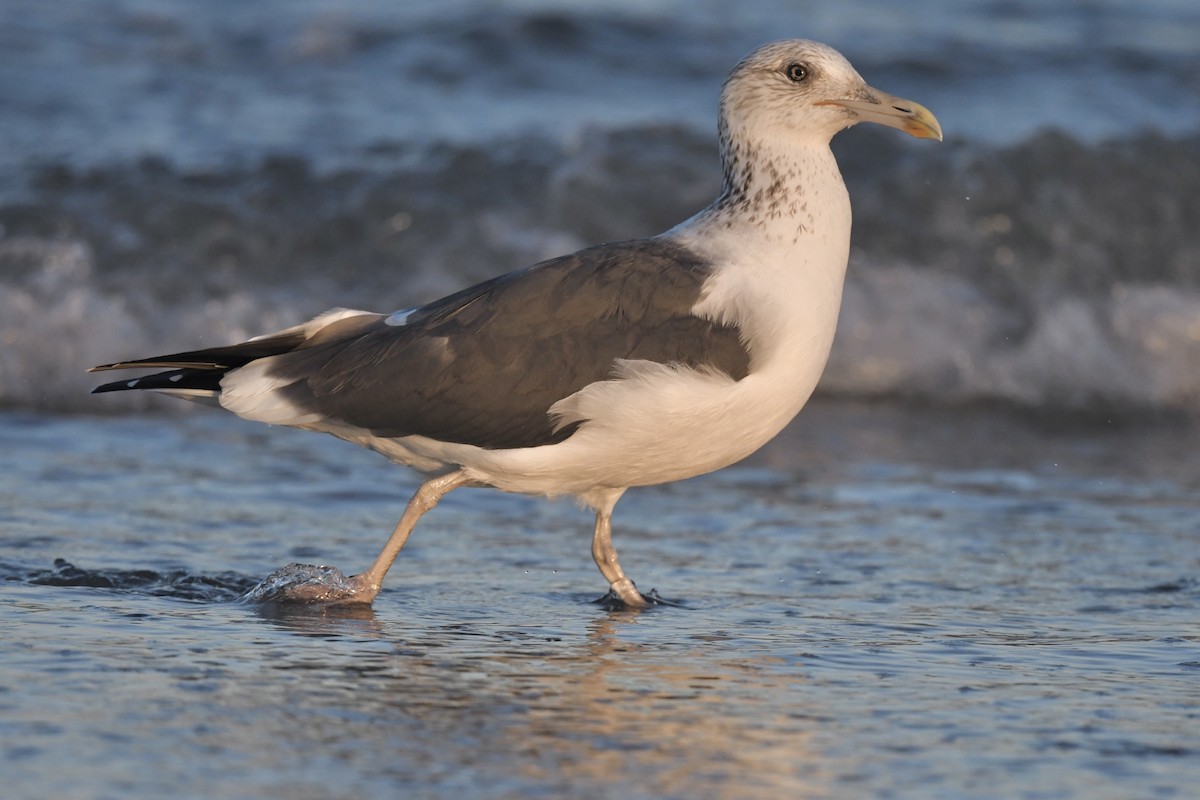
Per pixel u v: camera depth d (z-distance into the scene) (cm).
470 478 1018
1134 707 824
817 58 1031
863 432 1775
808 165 1023
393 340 984
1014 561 1207
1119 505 1427
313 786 668
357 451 1563
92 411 1748
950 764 725
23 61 2527
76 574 1055
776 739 757
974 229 2189
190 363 1005
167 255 2048
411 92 2562
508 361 962
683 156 2245
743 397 970
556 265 989
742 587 1115
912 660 918
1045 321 2062
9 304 1883
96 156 2214
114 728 732
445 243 2105
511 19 2742
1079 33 2938
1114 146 2294
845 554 1221
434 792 667
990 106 2619
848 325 2038
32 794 645
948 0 3097
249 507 1307
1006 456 1667
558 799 665
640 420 959
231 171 2178
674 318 969
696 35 2783
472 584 1099
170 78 2539
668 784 689
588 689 834
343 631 946
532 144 2278
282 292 2022
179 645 891
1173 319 2080
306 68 2616
